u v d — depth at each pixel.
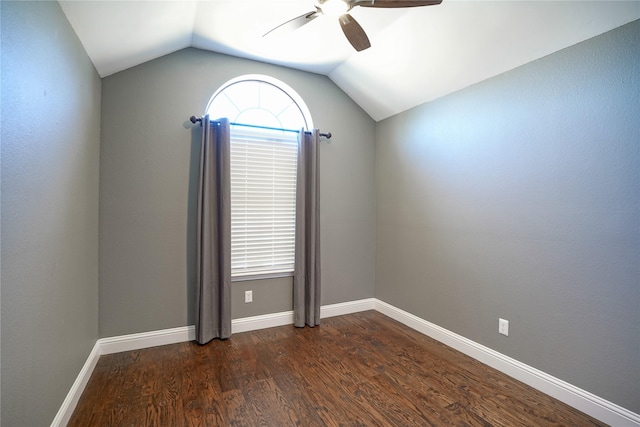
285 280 3.33
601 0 1.68
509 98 2.33
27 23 1.30
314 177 3.29
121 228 2.62
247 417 1.85
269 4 2.20
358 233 3.71
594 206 1.85
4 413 1.14
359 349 2.75
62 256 1.73
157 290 2.76
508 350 2.34
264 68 3.16
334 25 2.49
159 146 2.75
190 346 2.77
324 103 3.48
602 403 1.81
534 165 2.16
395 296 3.49
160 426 1.77
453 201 2.79
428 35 2.41
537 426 1.78
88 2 1.67
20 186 1.26
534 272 2.17
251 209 3.17
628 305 1.71
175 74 2.81
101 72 2.49
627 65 1.71
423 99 3.09
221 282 2.89
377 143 3.77
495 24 2.09
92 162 2.34
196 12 2.28
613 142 1.77
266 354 2.64
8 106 1.16
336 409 1.93
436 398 2.05
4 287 1.14
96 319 2.49
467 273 2.66
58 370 1.67
